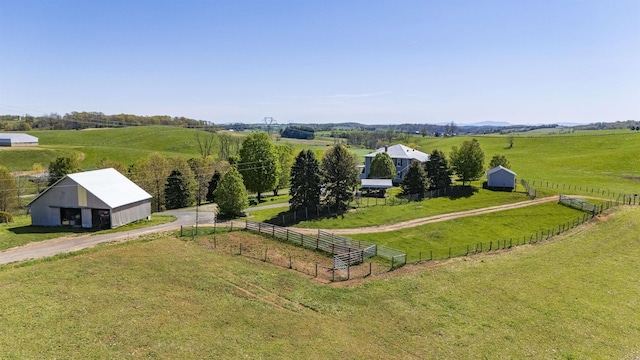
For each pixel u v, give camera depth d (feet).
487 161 421.59
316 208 185.88
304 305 97.19
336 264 126.00
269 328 83.97
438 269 126.72
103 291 95.14
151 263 115.96
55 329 76.18
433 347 82.12
